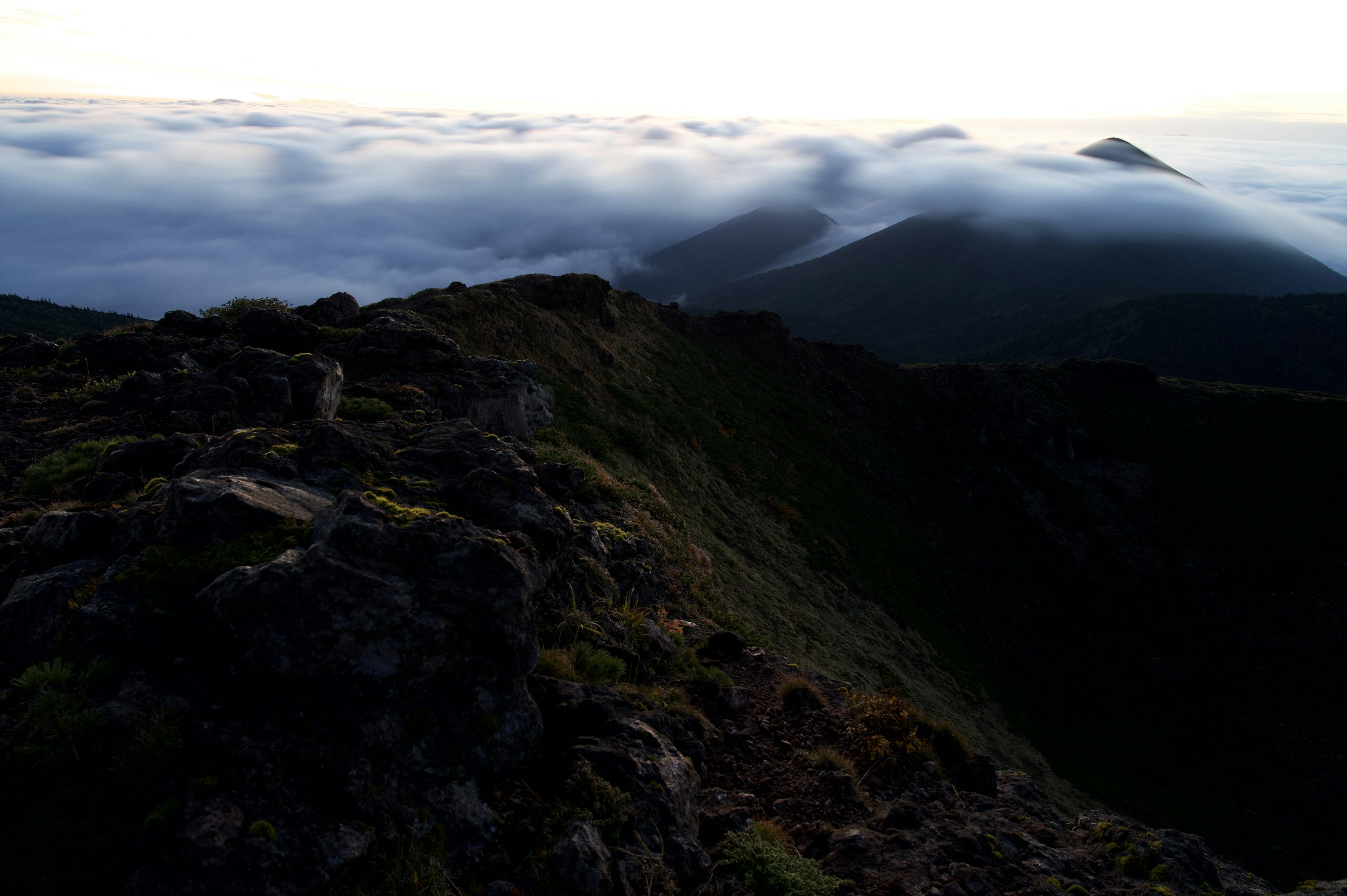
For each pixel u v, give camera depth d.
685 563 22.00
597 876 6.31
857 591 48.28
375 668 6.82
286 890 5.41
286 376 16.70
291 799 6.02
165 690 6.66
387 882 5.85
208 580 7.41
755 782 9.62
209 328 24.22
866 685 32.81
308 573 6.98
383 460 11.04
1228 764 61.66
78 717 6.21
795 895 7.03
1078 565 84.62
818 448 71.88
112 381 19.36
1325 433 118.50
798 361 87.81
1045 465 100.81
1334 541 96.25
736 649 13.75
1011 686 56.19
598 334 57.34
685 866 7.00
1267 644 79.62
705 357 72.25
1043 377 117.75
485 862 6.46
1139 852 9.02
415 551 7.73
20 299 112.06
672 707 10.12
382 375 23.84
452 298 45.03
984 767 11.23
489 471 11.23
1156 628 79.06
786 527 50.34
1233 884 8.78
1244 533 95.38
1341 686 74.81
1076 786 45.69
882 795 9.84
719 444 54.53
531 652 8.14
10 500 12.53
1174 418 118.69
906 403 97.75
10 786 5.86
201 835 5.48
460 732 7.34
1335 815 56.78
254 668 6.71
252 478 9.24
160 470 12.19
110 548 8.55
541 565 10.05
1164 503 98.25
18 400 17.62
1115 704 65.38
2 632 7.22
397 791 6.58
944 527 77.38
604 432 41.31
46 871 5.39
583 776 7.37
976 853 8.53
